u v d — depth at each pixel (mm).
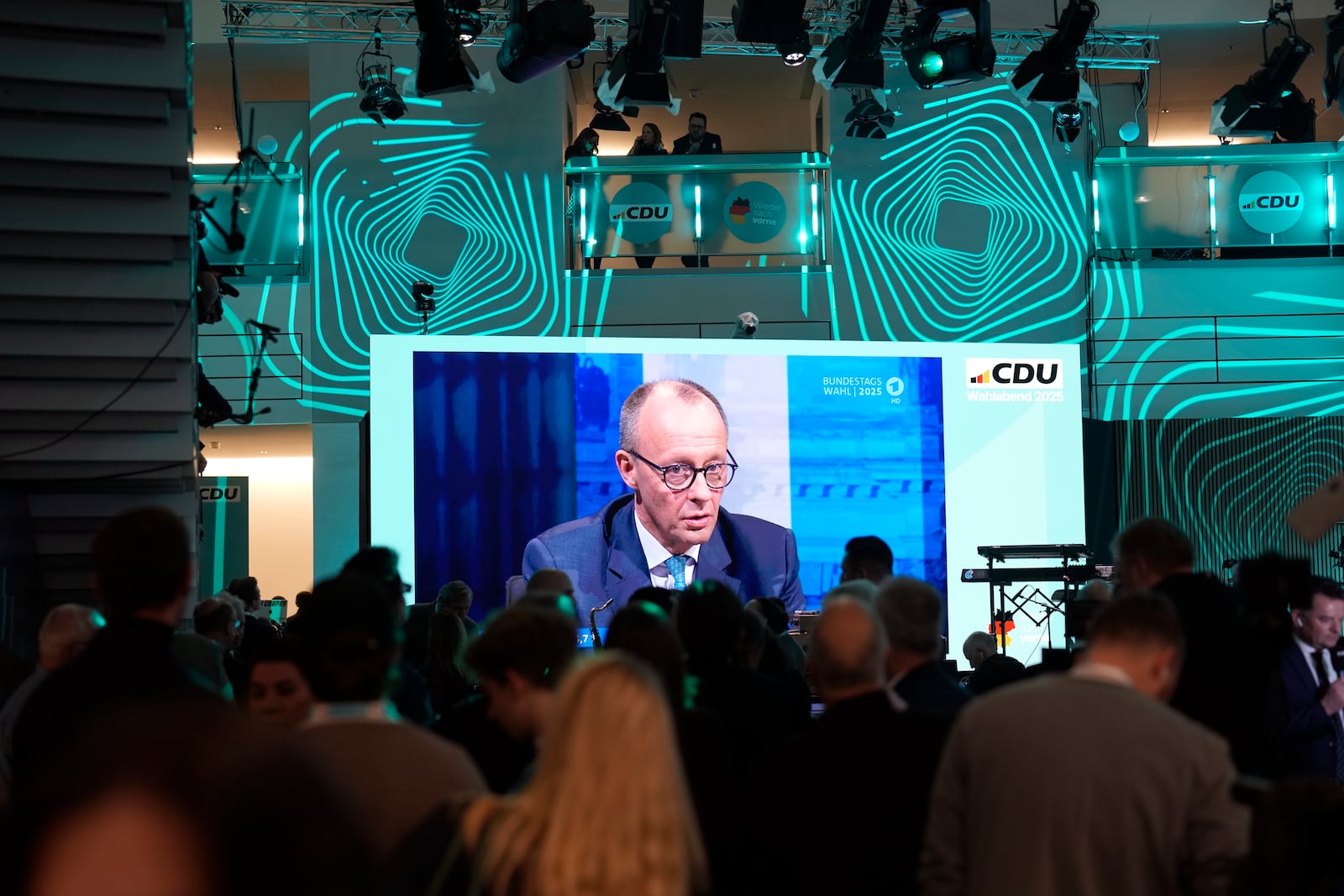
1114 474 11219
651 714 1406
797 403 10281
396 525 9812
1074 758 2086
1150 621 2270
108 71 5777
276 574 14938
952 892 2162
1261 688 3121
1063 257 12219
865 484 10297
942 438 10430
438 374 9945
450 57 8359
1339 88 9047
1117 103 13180
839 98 12359
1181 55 13023
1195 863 2057
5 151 5762
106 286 6004
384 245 12008
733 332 11914
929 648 2900
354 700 2004
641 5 8203
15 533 6188
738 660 3273
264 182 12062
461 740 2957
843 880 2316
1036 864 2061
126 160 5879
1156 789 2068
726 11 11953
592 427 10047
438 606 5145
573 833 1361
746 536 10094
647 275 12000
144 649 2340
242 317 11992
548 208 12078
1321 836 1613
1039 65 8492
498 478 9922
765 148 14688
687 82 13906
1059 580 8625
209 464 15008
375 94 10398
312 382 11867
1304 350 12094
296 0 11109
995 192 12305
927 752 2352
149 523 2406
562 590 3898
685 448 10086
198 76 13195
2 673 4383
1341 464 11469
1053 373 10617
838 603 2461
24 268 5949
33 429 6137
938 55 8047
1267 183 12070
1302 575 3412
